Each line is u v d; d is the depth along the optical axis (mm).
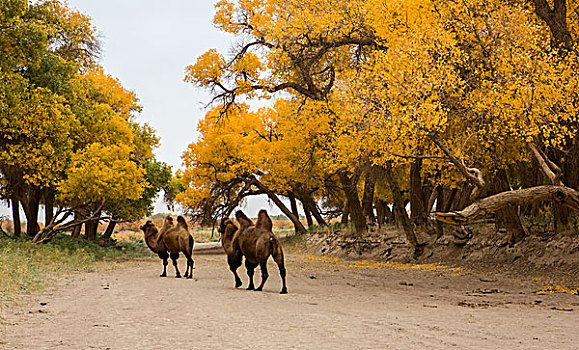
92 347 6035
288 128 31938
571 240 18172
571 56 15250
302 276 18531
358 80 17625
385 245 28031
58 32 27219
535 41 15531
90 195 27188
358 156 19969
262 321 7824
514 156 19047
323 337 6602
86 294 11312
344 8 22266
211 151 39281
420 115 15227
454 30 16641
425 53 15344
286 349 5898
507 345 6199
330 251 32500
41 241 25750
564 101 14633
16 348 5973
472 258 21984
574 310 10023
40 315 8375
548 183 24859
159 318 8070
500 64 15531
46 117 22125
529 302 11422
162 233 16891
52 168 23625
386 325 7551
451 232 25875
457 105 16281
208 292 11812
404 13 18219
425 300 11719
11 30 21203
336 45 23188
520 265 19234
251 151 39000
